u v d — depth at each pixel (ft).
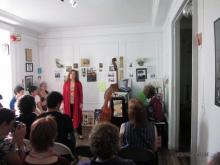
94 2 13.14
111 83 20.35
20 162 5.88
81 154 8.09
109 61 20.36
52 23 18.79
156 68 19.58
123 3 13.52
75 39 20.90
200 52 7.46
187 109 17.70
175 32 13.30
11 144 6.09
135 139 7.40
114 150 4.47
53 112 8.28
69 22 18.61
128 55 20.02
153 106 14.20
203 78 7.13
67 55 21.13
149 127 7.51
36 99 17.07
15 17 15.99
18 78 18.22
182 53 18.53
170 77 13.93
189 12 9.56
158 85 19.38
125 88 18.74
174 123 13.97
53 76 21.45
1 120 6.08
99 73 20.58
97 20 18.07
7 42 17.31
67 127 8.24
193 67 7.86
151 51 19.63
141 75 19.83
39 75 21.43
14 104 15.66
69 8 14.32
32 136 4.83
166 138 14.88
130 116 7.55
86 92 20.90
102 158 4.43
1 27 16.02
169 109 14.48
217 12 5.81
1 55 17.44
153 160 6.57
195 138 8.03
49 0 12.53
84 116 19.98
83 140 16.56
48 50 21.43
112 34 20.18
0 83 17.51
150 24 19.40
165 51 17.46
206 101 6.83
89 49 20.70
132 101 7.91
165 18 15.93
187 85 18.47
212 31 6.21
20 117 8.21
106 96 16.33
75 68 21.02
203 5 7.04
